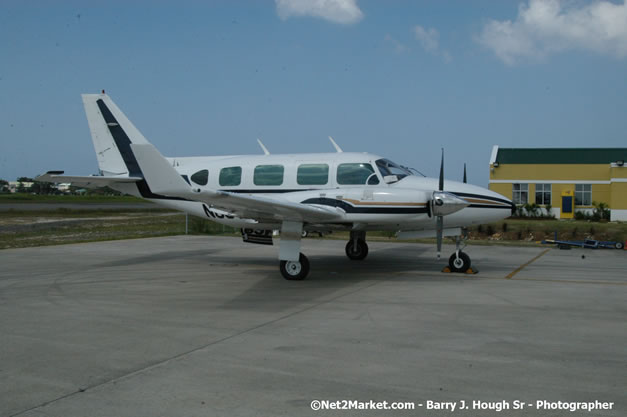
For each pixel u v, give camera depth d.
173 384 4.04
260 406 3.62
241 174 11.01
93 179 11.03
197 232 21.56
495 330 5.65
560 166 32.72
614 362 4.54
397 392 3.87
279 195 9.59
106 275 9.97
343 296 7.71
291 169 10.66
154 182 7.54
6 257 13.02
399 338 5.33
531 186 33.28
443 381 4.09
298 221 9.17
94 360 4.64
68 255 13.43
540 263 12.05
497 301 7.29
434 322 6.02
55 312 6.64
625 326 5.83
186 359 4.66
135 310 6.76
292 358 4.67
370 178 10.05
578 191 32.47
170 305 7.08
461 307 6.87
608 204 31.67
